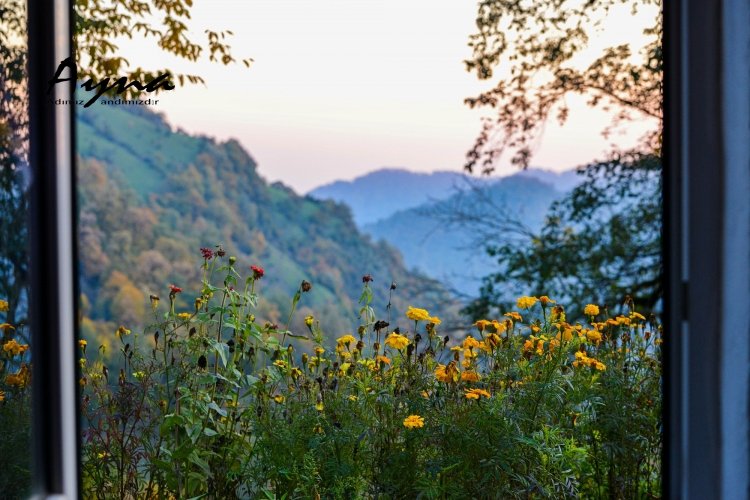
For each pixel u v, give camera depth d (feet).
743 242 5.27
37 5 5.64
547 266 24.06
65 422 5.76
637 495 8.68
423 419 8.48
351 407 8.75
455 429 8.21
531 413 8.59
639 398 8.98
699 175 5.37
